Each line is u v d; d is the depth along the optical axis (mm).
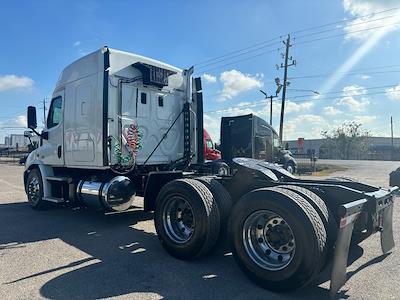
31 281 4238
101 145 6992
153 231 6758
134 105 7410
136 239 6176
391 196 5301
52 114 8562
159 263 4926
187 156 8469
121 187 7051
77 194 7629
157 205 5391
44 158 8750
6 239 6164
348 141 78062
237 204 4434
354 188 5477
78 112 7598
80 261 4992
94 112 7141
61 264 4855
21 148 62188
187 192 4977
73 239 6160
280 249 4152
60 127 8203
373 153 78938
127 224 7355
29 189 9109
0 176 20922
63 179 8023
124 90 7234
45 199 8445
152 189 6492
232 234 4449
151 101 7770
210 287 4125
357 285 4195
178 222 5273
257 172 5352
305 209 3885
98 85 7070
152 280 4309
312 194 4262
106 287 4082
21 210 9008
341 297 3867
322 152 82438
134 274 4496
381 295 3914
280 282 3939
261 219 4293
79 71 7617
